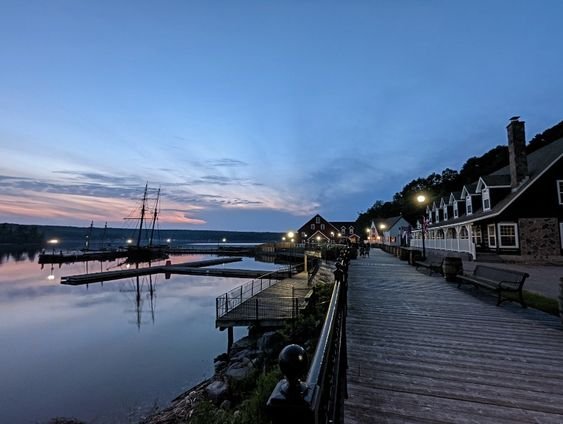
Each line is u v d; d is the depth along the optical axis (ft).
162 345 48.42
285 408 3.11
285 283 70.18
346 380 11.27
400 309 22.77
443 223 95.71
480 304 24.43
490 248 68.64
